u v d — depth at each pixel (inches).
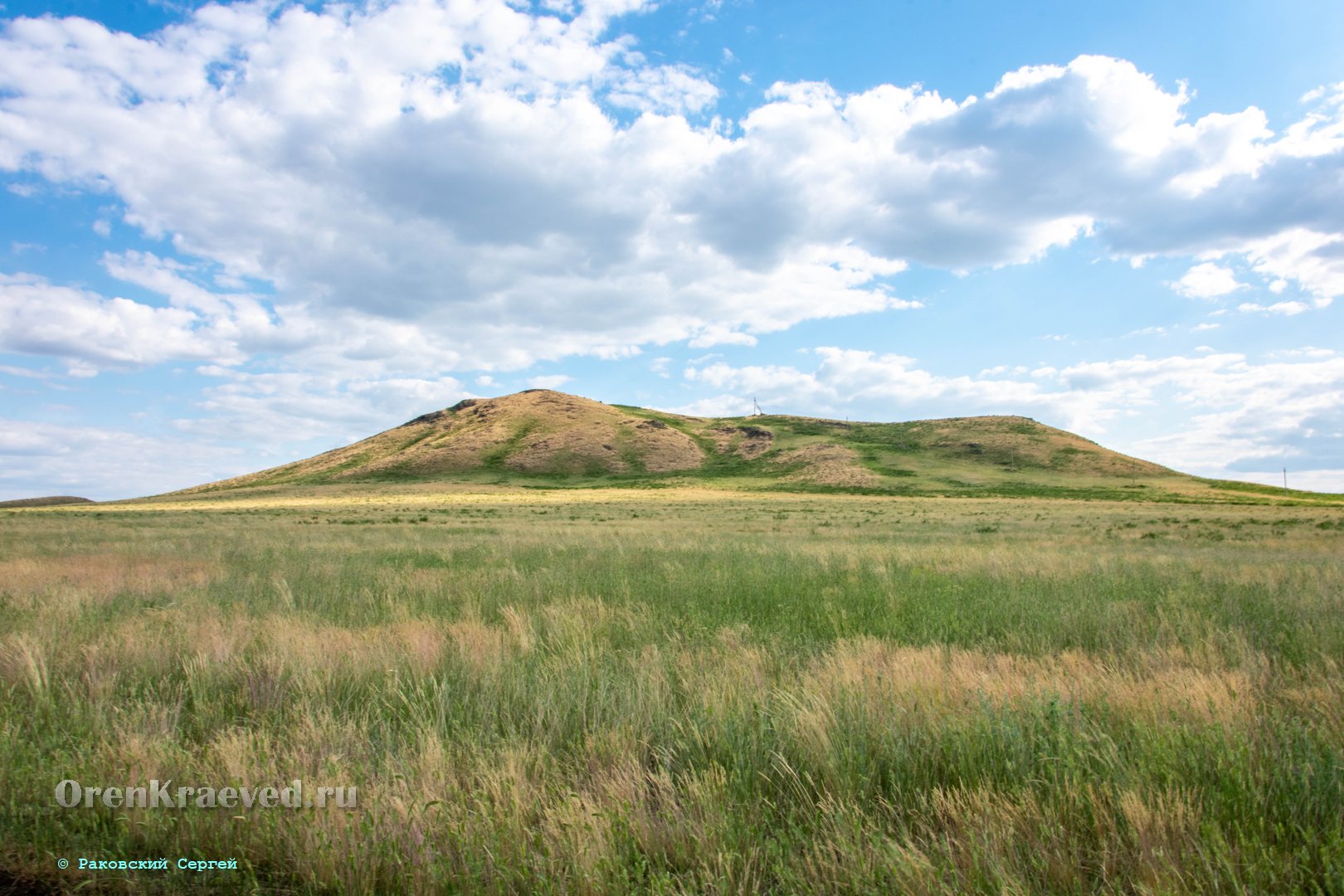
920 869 93.0
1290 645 225.8
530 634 250.4
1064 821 110.0
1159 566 490.0
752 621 289.9
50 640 225.0
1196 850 98.0
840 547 691.4
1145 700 158.7
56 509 2610.7
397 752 145.2
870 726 144.3
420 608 332.8
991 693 164.6
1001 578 414.3
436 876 96.7
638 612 298.8
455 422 7017.7
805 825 113.6
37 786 123.0
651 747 147.9
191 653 216.8
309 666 195.3
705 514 1882.4
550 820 108.7
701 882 99.1
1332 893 88.4
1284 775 119.6
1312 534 1015.0
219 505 2866.6
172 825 114.2
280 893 102.1
